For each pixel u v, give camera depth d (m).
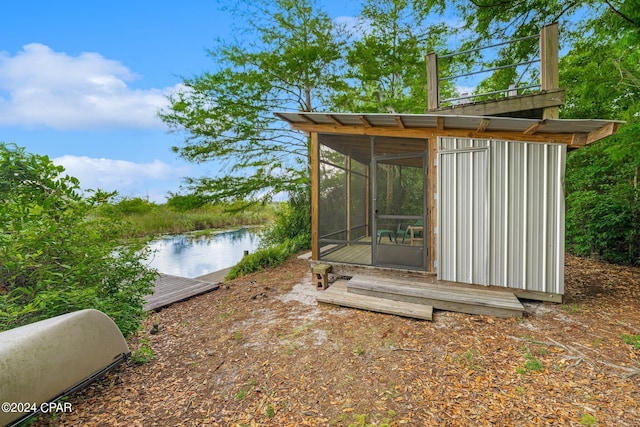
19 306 2.63
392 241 5.36
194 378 2.89
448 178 4.82
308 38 9.93
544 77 4.56
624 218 6.06
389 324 3.86
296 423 2.28
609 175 6.99
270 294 5.35
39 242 2.82
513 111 4.87
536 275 4.36
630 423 2.09
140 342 3.64
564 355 2.98
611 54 6.05
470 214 4.69
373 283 4.82
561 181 4.22
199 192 9.88
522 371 2.74
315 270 5.41
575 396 2.40
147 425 2.29
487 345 3.24
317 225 5.98
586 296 4.53
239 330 3.93
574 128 3.97
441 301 4.22
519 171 4.41
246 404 2.51
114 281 3.54
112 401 2.56
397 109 10.32
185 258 10.92
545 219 4.31
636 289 4.73
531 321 3.77
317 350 3.29
